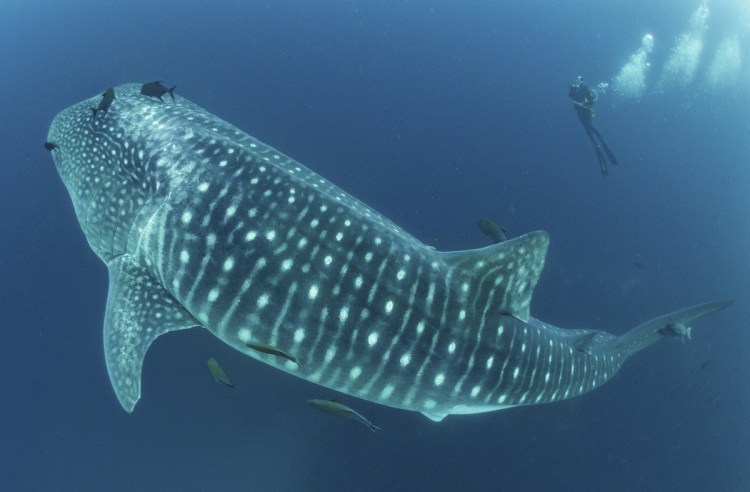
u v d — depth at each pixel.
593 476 9.45
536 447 9.49
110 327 5.07
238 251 4.53
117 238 5.37
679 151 19.05
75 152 5.79
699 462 10.14
